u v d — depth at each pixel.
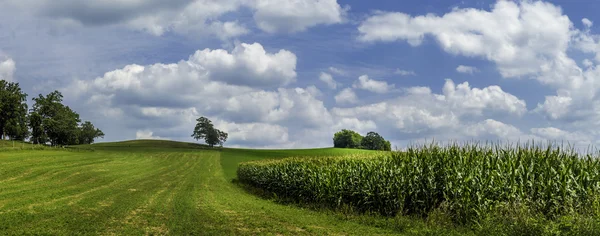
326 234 15.00
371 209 20.23
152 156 98.06
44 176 43.44
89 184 38.56
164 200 26.92
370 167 21.58
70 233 14.66
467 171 16.08
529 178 14.58
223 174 64.00
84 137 183.25
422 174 18.00
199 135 181.75
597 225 11.06
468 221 14.95
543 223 12.25
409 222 16.39
